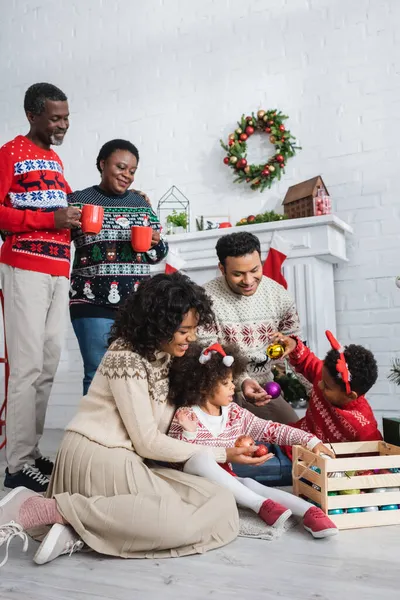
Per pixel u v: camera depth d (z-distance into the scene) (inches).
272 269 118.0
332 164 130.9
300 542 56.9
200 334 83.5
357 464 61.9
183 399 67.3
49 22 163.2
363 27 129.5
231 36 142.1
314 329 117.3
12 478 80.9
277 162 133.9
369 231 127.0
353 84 129.8
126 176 91.4
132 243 87.6
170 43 148.6
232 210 140.3
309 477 65.5
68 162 158.7
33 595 45.6
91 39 157.6
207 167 143.2
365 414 74.4
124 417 59.5
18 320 82.3
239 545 56.4
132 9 153.5
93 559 53.3
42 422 88.0
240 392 82.6
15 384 82.4
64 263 86.1
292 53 135.7
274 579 47.6
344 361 70.9
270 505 60.3
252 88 139.5
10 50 167.3
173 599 44.2
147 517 52.5
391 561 51.3
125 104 152.8
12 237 83.0
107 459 57.9
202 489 57.5
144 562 52.3
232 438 69.1
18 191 83.0
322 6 133.4
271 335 86.8
